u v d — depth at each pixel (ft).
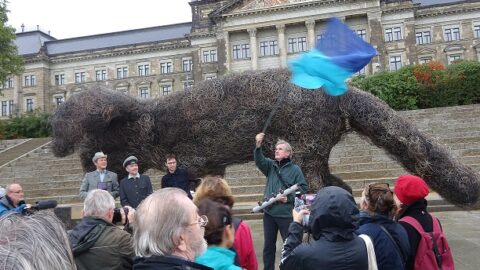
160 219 7.23
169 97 30.14
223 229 9.32
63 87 279.28
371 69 222.07
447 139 70.79
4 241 3.79
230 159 28.84
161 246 7.14
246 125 27.86
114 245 11.19
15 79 279.90
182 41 266.16
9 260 3.57
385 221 11.22
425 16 238.68
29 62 279.49
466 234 31.30
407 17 229.25
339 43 18.21
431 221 12.36
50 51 290.56
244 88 28.14
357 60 17.70
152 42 270.87
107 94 29.68
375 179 55.11
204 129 28.66
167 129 29.32
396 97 110.52
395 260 10.52
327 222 9.61
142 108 30.01
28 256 3.68
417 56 232.94
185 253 7.38
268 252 19.17
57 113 30.09
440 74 111.34
